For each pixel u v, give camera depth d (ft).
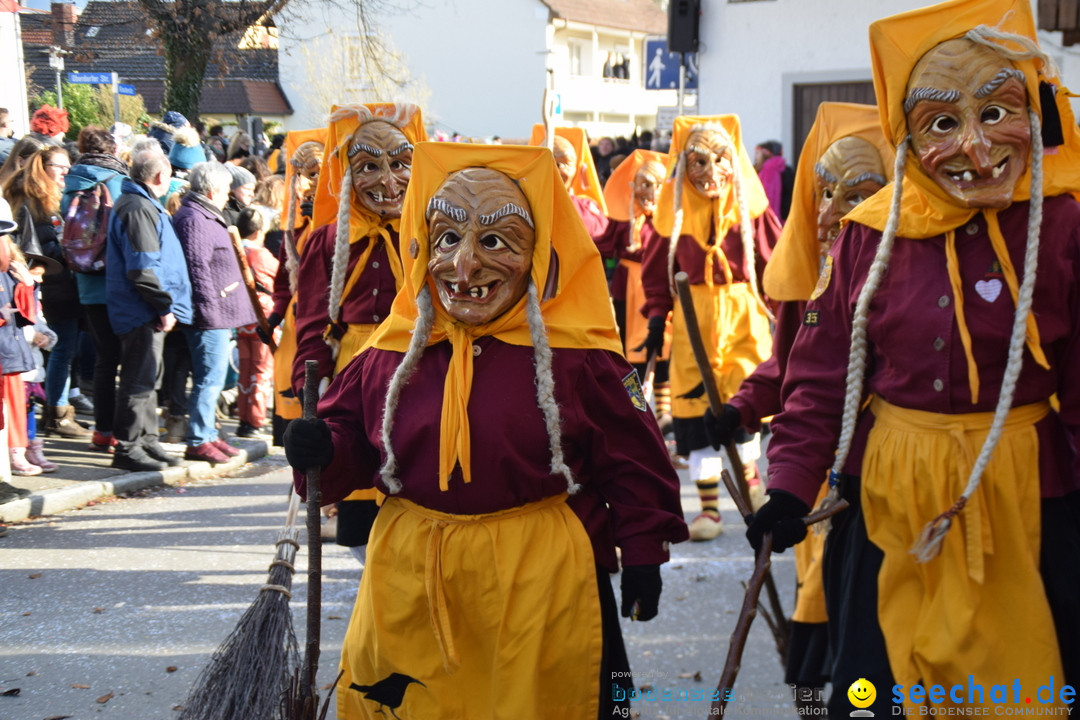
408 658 9.16
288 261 18.75
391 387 9.18
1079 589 8.91
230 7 54.60
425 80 120.98
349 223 14.51
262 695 9.14
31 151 24.48
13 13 53.16
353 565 18.58
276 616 9.52
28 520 20.70
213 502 22.33
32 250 22.25
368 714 9.35
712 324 19.69
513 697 8.69
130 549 19.21
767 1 50.26
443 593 9.01
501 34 128.26
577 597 8.99
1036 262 8.75
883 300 9.32
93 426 26.89
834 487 9.73
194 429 24.77
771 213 20.63
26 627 15.65
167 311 22.67
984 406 8.97
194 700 9.27
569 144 25.99
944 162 8.91
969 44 8.91
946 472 9.01
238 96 102.94
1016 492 8.88
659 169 25.88
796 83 50.67
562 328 9.19
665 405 26.14
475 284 8.93
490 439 8.93
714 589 17.08
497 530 8.98
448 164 9.24
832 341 9.86
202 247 23.72
